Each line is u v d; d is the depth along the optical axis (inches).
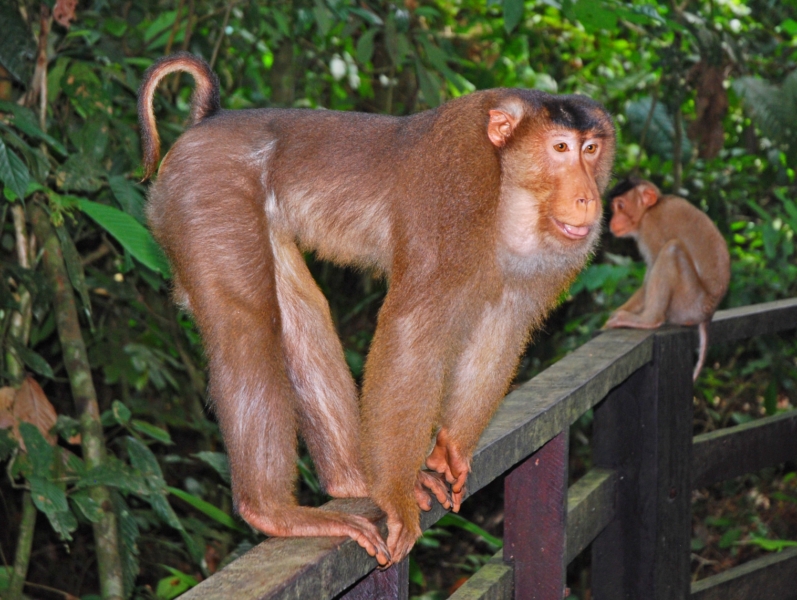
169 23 281.7
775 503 386.0
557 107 154.6
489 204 145.1
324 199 158.2
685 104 396.5
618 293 379.2
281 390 147.6
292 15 317.7
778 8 394.9
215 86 166.1
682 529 211.2
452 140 146.9
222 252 149.2
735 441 227.9
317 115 162.4
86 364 217.9
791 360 406.3
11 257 271.7
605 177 165.6
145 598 245.6
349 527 123.7
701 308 280.8
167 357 277.3
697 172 410.0
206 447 305.6
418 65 290.8
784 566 232.1
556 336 385.4
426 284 142.8
